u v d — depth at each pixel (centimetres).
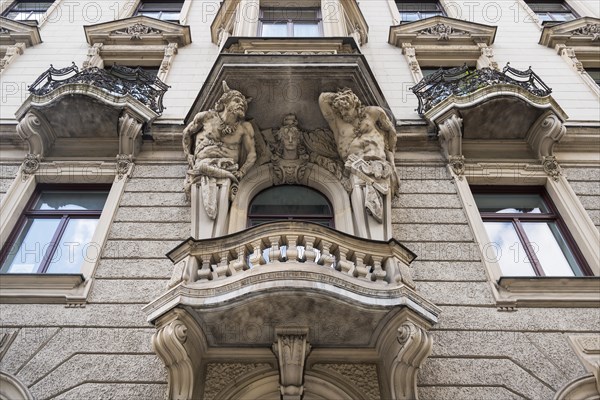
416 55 1247
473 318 657
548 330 648
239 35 1053
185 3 1466
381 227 700
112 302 668
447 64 1243
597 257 746
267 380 574
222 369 586
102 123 897
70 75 1104
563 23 1312
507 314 664
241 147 802
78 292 675
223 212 718
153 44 1270
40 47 1252
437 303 673
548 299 677
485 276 712
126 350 613
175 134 912
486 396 576
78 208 845
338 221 753
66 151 909
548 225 830
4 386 579
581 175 895
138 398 566
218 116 796
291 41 965
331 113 806
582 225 793
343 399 567
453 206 821
